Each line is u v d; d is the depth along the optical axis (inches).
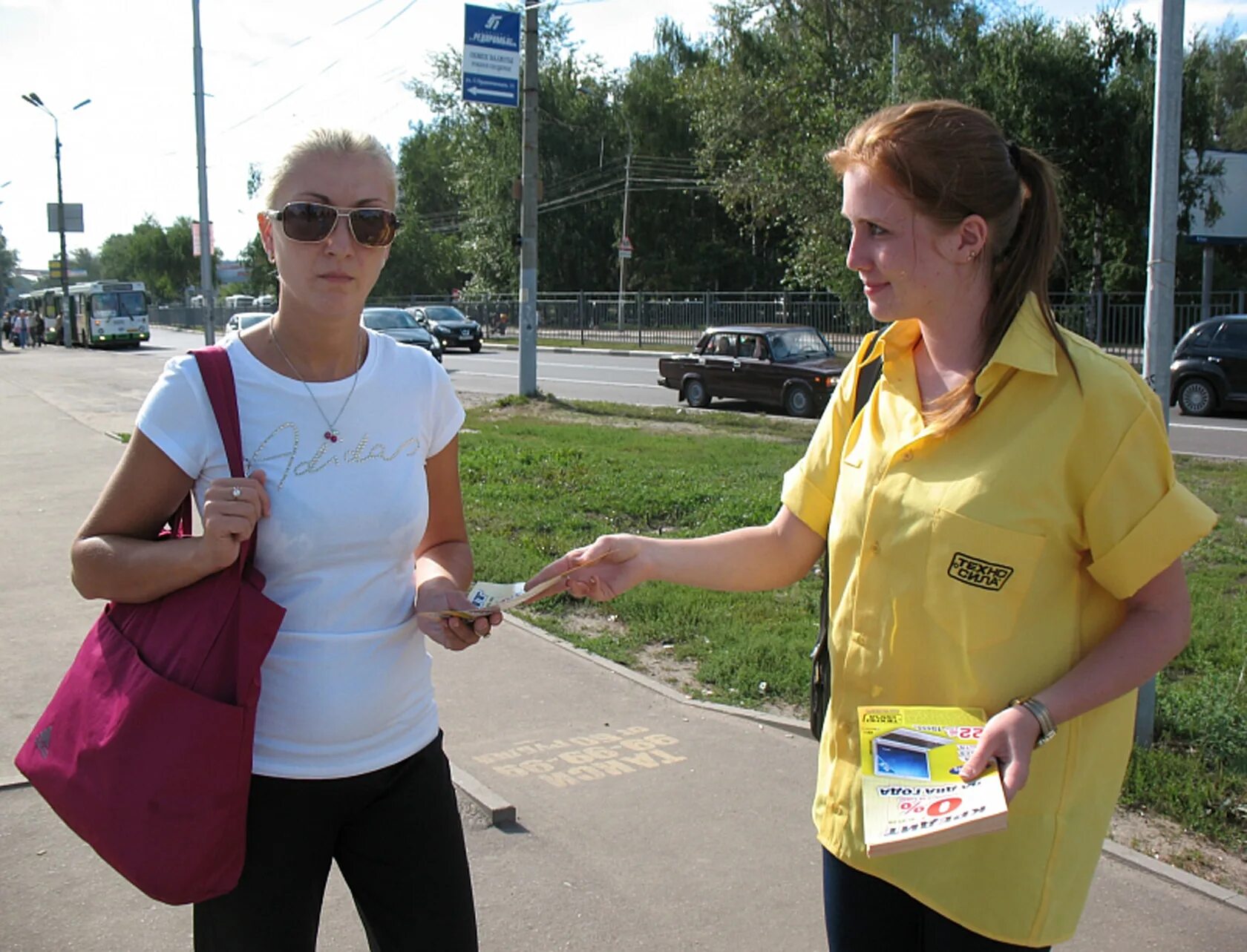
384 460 82.7
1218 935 126.3
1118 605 72.9
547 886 135.7
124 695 74.2
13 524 346.0
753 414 723.4
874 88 1135.6
